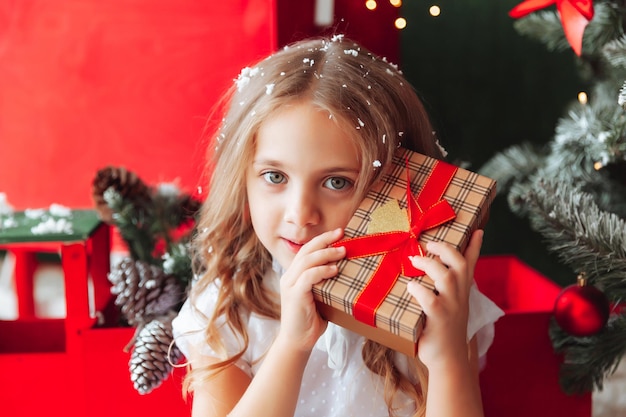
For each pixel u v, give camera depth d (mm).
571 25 933
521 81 1530
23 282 1258
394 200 776
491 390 995
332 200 781
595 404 1269
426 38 1507
